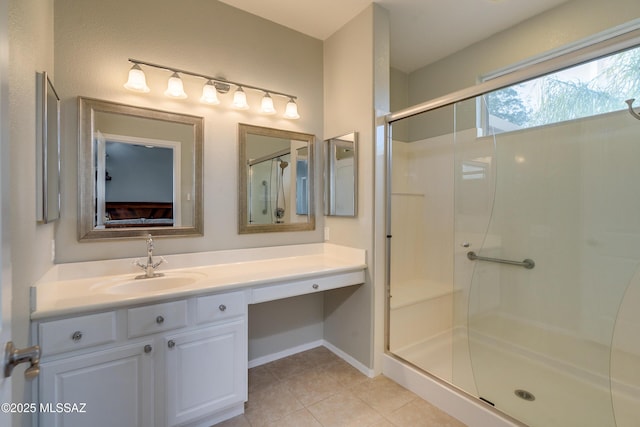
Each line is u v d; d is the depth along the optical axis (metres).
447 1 2.12
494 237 2.29
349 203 2.33
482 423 1.61
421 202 2.76
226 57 2.14
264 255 2.29
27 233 1.10
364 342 2.22
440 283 2.61
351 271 2.12
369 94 2.18
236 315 1.66
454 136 2.53
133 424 1.38
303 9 2.20
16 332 0.98
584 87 1.81
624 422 1.63
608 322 1.76
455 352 2.28
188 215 1.99
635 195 1.66
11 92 0.93
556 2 2.13
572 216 1.91
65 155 1.62
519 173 2.15
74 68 1.65
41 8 1.33
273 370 2.24
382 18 2.18
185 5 1.99
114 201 1.76
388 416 1.74
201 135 2.03
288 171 2.42
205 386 1.57
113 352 1.33
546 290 2.02
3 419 0.58
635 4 1.85
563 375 1.91
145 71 1.86
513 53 2.41
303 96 2.50
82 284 1.56
